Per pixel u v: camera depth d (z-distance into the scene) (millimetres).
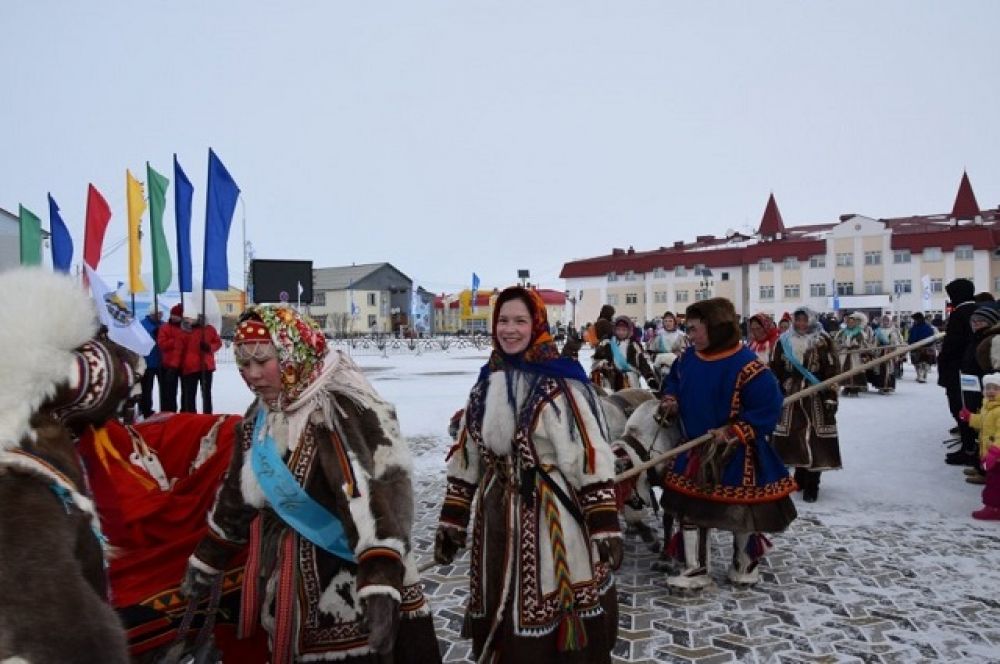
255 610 2244
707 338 4277
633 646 3695
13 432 1274
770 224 61406
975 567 4820
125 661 1204
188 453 2939
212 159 10344
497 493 2629
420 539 5621
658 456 4289
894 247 53094
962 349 8016
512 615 2473
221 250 10383
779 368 6629
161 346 11336
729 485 4191
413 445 9625
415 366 26047
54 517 1217
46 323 1375
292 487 2162
